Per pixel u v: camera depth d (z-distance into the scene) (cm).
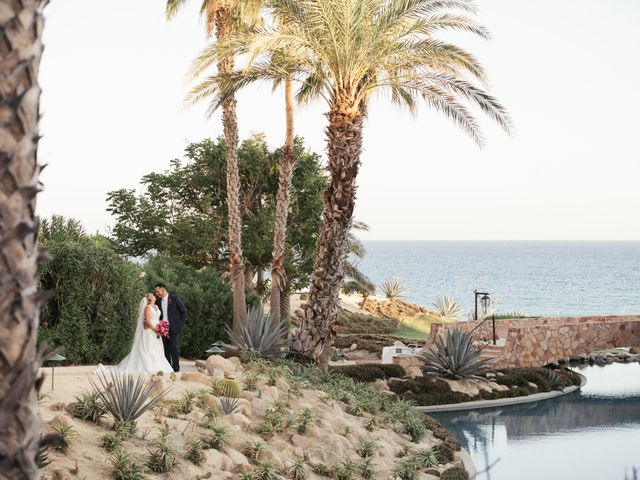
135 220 3050
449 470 1287
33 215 321
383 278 12562
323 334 1881
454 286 10738
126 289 1755
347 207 1855
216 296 2327
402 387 2080
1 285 305
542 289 10100
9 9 308
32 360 318
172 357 1524
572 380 2502
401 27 1831
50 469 780
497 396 2167
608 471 1366
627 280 12144
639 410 2044
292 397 1368
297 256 3106
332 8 1736
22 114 311
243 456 1045
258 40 1736
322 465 1126
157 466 895
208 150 3056
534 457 1482
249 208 3122
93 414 959
